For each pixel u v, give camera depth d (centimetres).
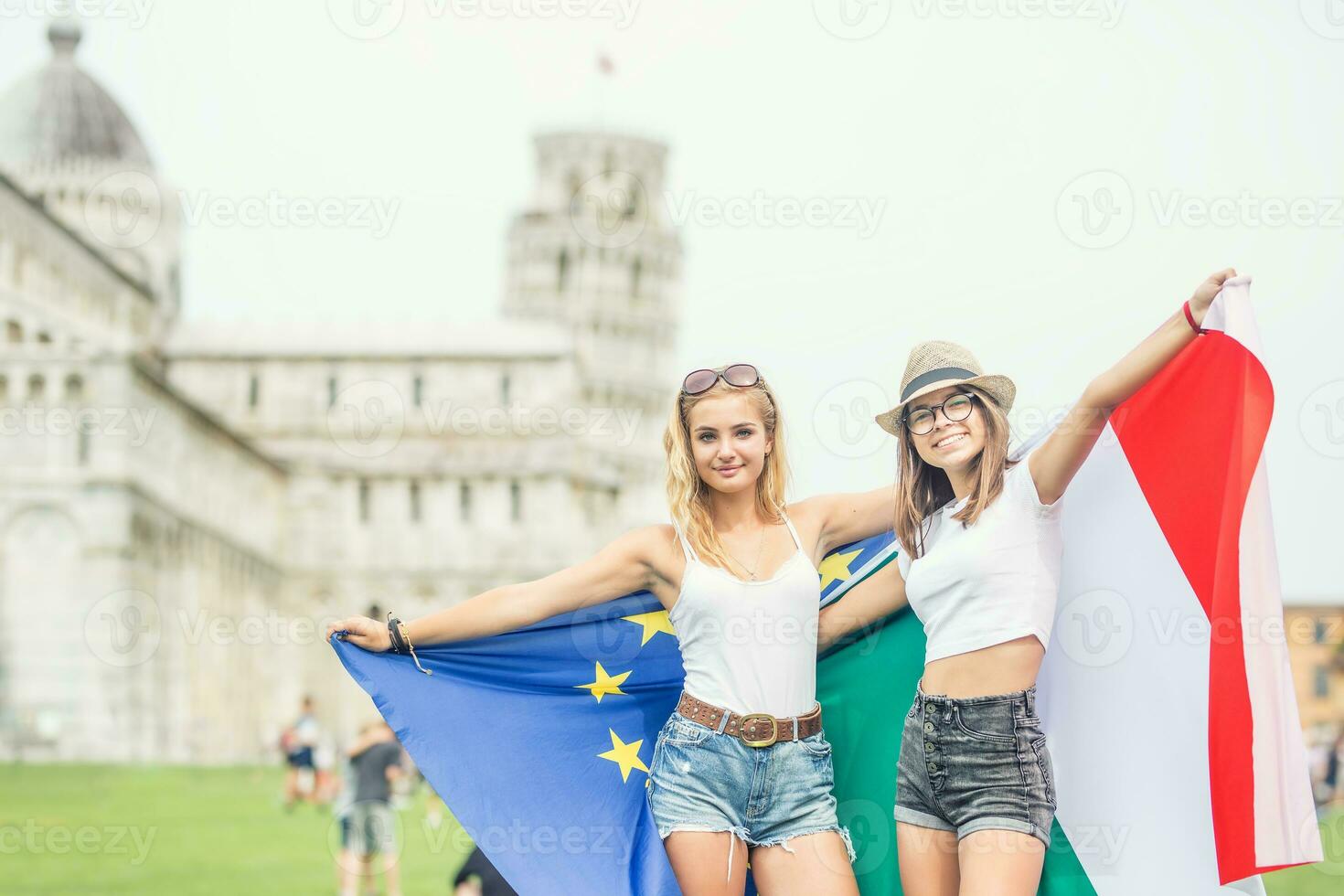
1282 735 485
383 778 1395
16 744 7262
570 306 10706
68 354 7619
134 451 7706
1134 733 525
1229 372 499
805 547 509
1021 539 482
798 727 494
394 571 9775
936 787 481
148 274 10288
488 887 703
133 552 7662
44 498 7531
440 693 532
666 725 511
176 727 7788
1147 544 525
